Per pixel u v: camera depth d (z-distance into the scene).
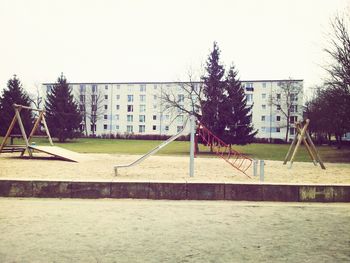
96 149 29.50
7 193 7.57
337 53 25.14
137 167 13.03
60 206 6.61
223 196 7.69
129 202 7.18
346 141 56.50
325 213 6.41
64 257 3.80
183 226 5.27
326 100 27.81
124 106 82.06
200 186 7.69
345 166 16.09
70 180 7.63
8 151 17.36
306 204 7.36
